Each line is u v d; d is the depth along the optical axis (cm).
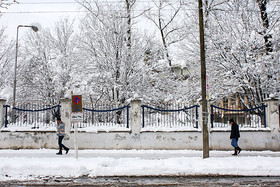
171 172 820
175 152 1141
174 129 1205
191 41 1630
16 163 858
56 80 1716
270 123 1202
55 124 1282
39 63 1803
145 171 823
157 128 1216
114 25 1653
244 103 1448
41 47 1852
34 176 809
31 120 1352
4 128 1233
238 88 1469
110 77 1576
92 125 1254
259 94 1375
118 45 1652
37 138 1215
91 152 1138
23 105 1298
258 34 1408
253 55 1398
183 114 1253
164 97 1756
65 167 838
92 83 1608
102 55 1670
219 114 1271
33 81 1808
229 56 1453
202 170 820
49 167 839
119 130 1205
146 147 1195
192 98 1658
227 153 1123
